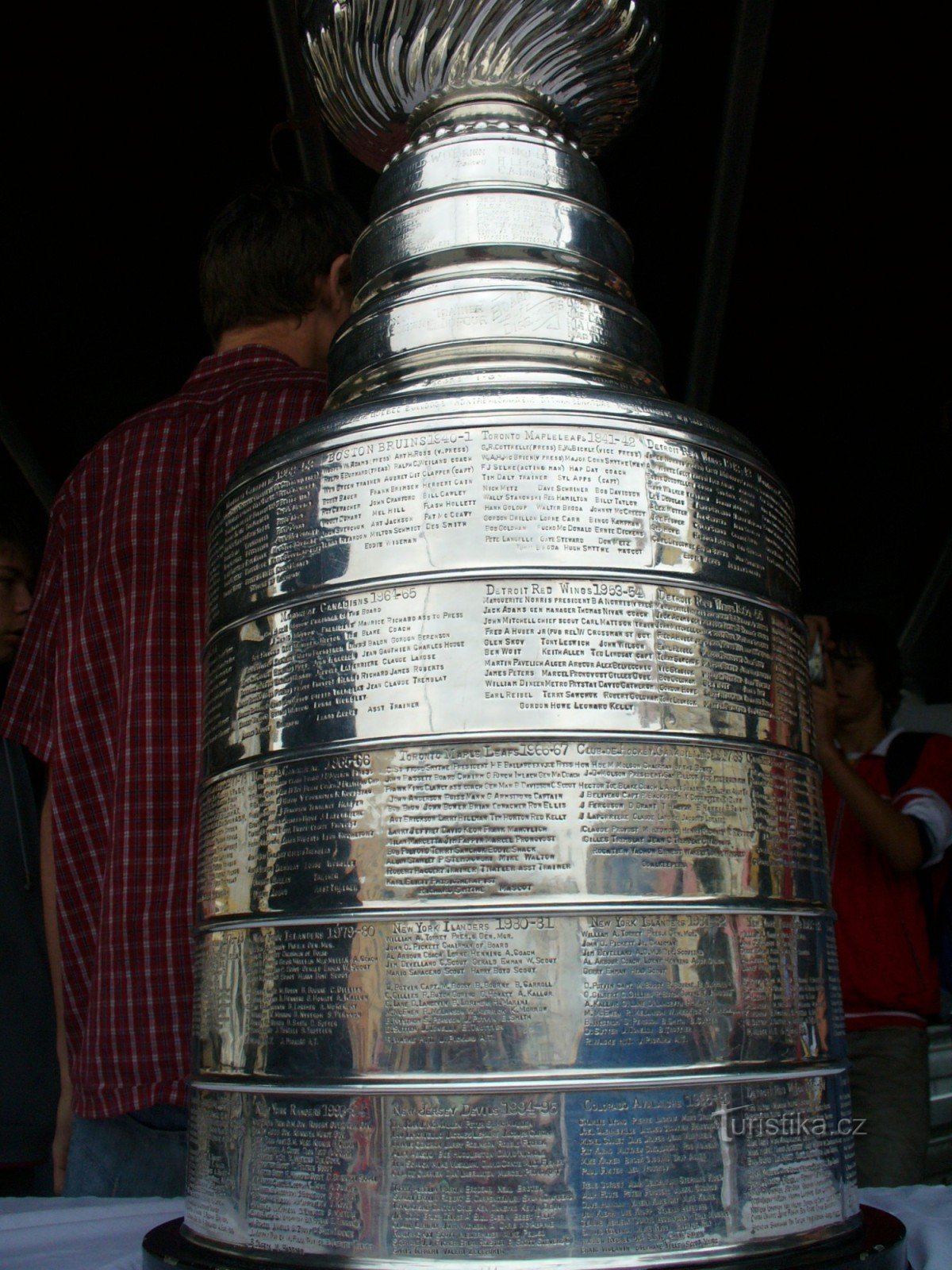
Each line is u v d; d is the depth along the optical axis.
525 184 1.19
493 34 1.21
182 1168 1.38
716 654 1.00
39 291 6.00
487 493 0.97
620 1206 0.85
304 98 4.90
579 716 0.93
